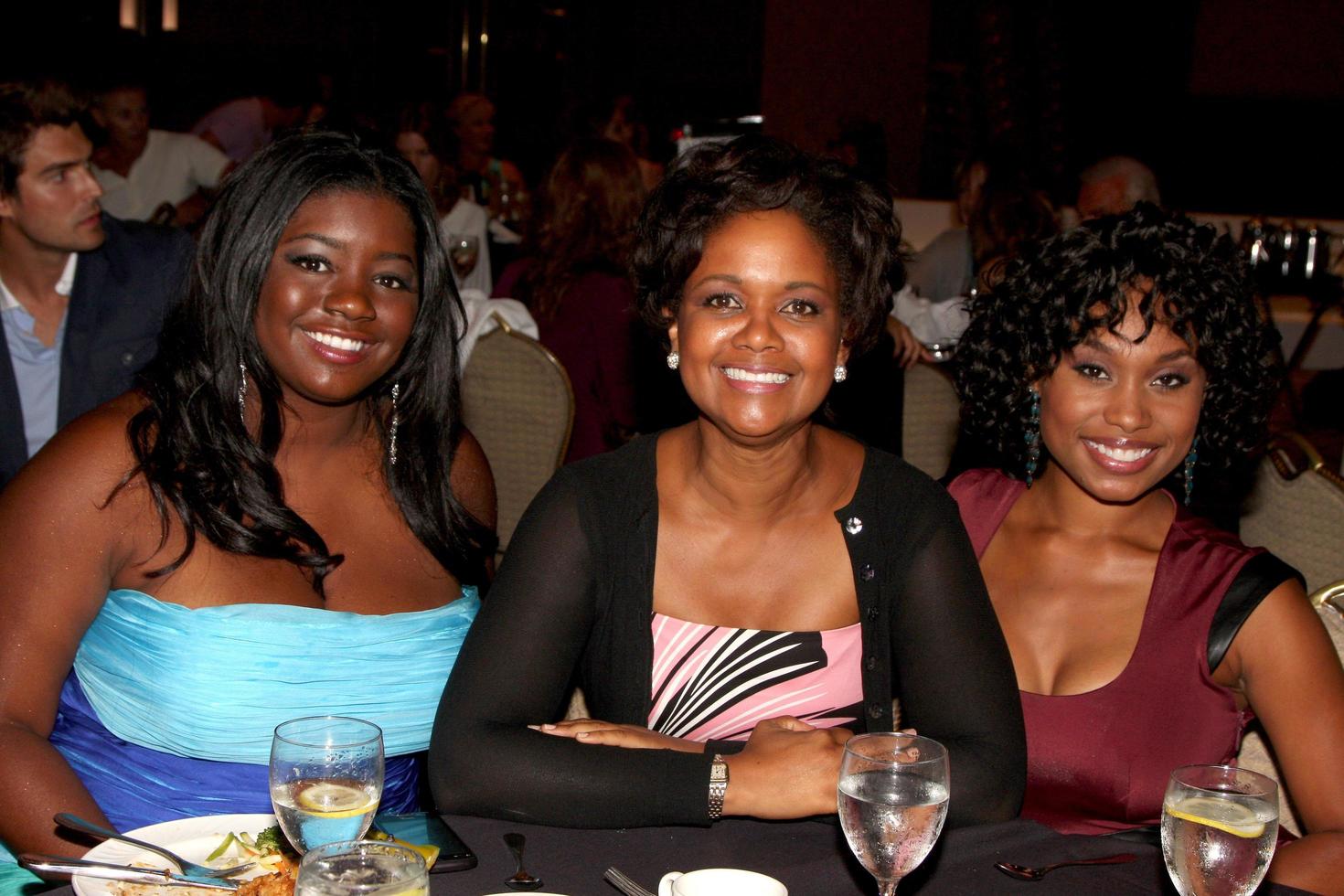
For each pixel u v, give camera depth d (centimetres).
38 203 277
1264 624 172
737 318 161
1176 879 124
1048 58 1093
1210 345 170
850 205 163
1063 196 923
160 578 174
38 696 167
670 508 177
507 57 1300
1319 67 1180
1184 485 188
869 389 330
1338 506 286
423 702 184
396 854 110
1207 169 1206
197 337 175
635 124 865
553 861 134
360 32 1231
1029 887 131
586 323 404
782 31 1094
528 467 406
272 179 172
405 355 187
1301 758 167
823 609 175
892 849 120
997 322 187
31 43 275
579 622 173
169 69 1150
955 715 165
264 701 173
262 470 175
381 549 189
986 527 192
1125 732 175
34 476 171
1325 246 504
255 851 135
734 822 146
